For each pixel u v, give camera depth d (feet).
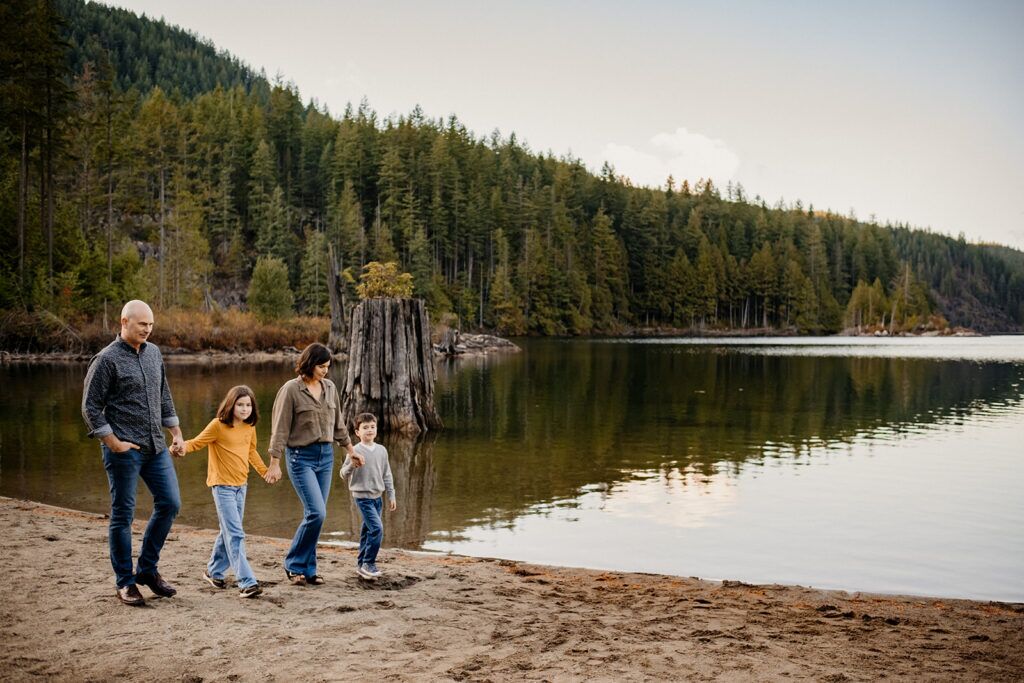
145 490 43.19
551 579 27.12
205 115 409.08
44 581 23.53
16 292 153.99
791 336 449.48
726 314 464.24
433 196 368.68
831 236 546.26
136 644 18.42
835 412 88.84
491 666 17.51
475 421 78.43
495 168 442.09
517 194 413.80
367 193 385.91
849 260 541.75
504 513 40.37
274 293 204.33
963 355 230.27
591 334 391.86
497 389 113.29
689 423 78.18
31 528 31.07
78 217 216.33
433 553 31.86
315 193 387.96
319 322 209.15
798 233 526.98
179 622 20.08
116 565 21.45
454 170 376.68
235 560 22.48
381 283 181.27
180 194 294.05
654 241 440.04
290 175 382.83
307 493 23.72
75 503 39.86
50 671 16.72
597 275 408.46
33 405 81.97
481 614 21.86
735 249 487.61
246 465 23.40
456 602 23.08
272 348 187.93
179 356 168.35
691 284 433.07
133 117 364.99
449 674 16.89
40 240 166.09
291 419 23.71
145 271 220.84
